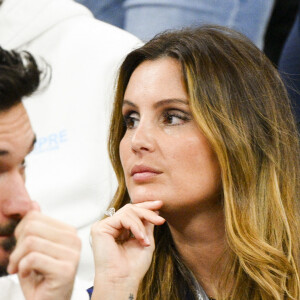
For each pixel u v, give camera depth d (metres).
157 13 8.34
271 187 6.56
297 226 6.66
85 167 7.09
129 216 6.26
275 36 9.08
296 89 8.31
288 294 6.28
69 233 5.79
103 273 6.23
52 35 7.34
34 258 5.69
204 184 6.34
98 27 7.56
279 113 6.79
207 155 6.36
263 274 6.28
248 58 6.74
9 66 5.90
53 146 7.06
